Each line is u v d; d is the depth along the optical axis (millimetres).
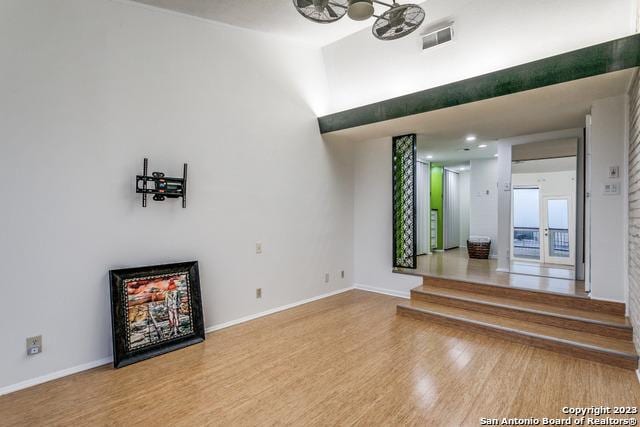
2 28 2363
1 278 2377
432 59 3885
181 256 3385
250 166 4020
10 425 2039
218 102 3684
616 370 2719
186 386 2508
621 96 3338
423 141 5617
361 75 4551
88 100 2766
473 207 7805
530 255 6129
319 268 4996
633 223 3010
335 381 2584
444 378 2619
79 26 2707
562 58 2938
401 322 3943
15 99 2418
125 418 2117
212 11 3311
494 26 3352
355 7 2186
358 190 5621
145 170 3016
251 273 4047
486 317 3725
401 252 5227
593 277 3488
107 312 2883
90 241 2791
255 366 2836
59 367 2631
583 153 4648
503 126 4562
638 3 2652
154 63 3162
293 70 4480
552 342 3082
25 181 2473
